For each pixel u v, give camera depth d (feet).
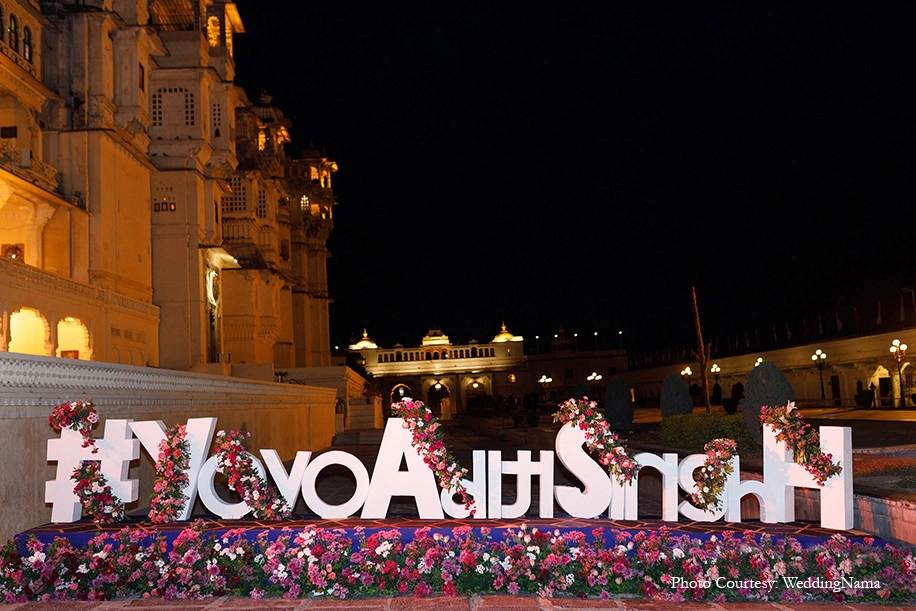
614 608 22.40
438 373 310.45
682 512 26.86
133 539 24.31
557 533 24.59
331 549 23.86
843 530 25.25
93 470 26.27
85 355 82.58
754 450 43.65
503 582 23.62
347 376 161.99
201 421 27.25
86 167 88.99
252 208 152.97
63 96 88.69
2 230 84.23
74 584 23.52
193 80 111.04
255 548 24.23
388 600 23.15
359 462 27.12
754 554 23.82
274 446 77.05
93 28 90.02
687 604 22.97
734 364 198.70
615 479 26.63
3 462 25.91
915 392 130.00
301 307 207.82
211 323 117.19
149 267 106.01
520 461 26.94
